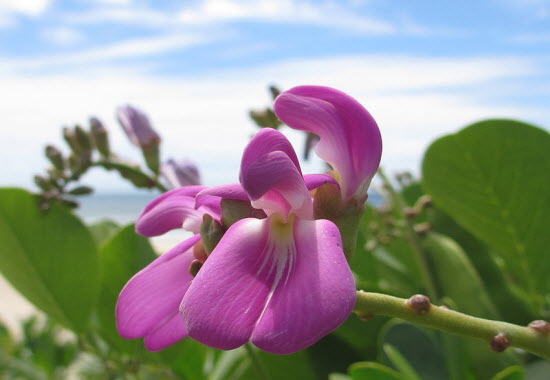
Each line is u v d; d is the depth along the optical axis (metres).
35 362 0.32
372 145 0.09
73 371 0.32
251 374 0.17
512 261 0.18
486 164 0.17
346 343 0.17
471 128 0.17
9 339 0.34
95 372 0.23
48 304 0.17
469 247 0.20
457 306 0.17
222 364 0.17
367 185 0.09
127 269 0.17
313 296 0.07
